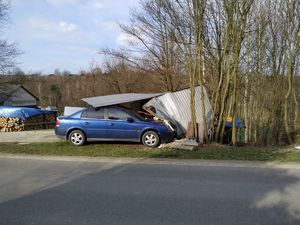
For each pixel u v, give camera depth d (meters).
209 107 15.73
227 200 5.83
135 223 4.77
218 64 14.29
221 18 13.79
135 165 8.93
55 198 5.95
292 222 4.79
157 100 16.08
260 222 4.79
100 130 12.46
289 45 16.27
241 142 16.38
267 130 17.62
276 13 16.28
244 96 17.75
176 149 11.44
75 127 12.49
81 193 6.27
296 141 17.69
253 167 8.65
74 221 4.84
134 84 34.22
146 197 6.02
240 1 12.82
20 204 5.62
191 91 13.63
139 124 12.41
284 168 8.52
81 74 52.38
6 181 7.20
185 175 7.75
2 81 40.59
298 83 18.53
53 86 67.00
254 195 6.13
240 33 13.12
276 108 17.47
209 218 4.96
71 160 9.71
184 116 15.85
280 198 5.93
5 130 20.94
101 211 5.27
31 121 22.58
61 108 62.47
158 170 8.30
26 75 43.06
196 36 13.23
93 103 14.73
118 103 14.94
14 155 10.59
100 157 10.12
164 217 5.00
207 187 6.69
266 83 17.53
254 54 16.89
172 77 25.56
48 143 13.16
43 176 7.65
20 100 60.97
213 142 13.59
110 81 35.72
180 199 5.89
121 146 12.24
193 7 13.01
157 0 16.55
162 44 24.58
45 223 4.77
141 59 27.56
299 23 15.80
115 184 6.93
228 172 8.07
